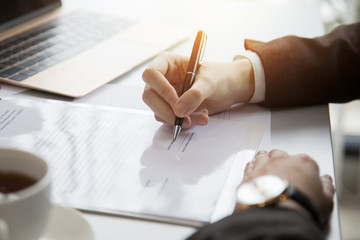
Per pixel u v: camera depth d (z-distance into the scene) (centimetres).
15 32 103
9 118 71
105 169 60
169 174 59
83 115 73
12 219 41
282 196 49
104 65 89
